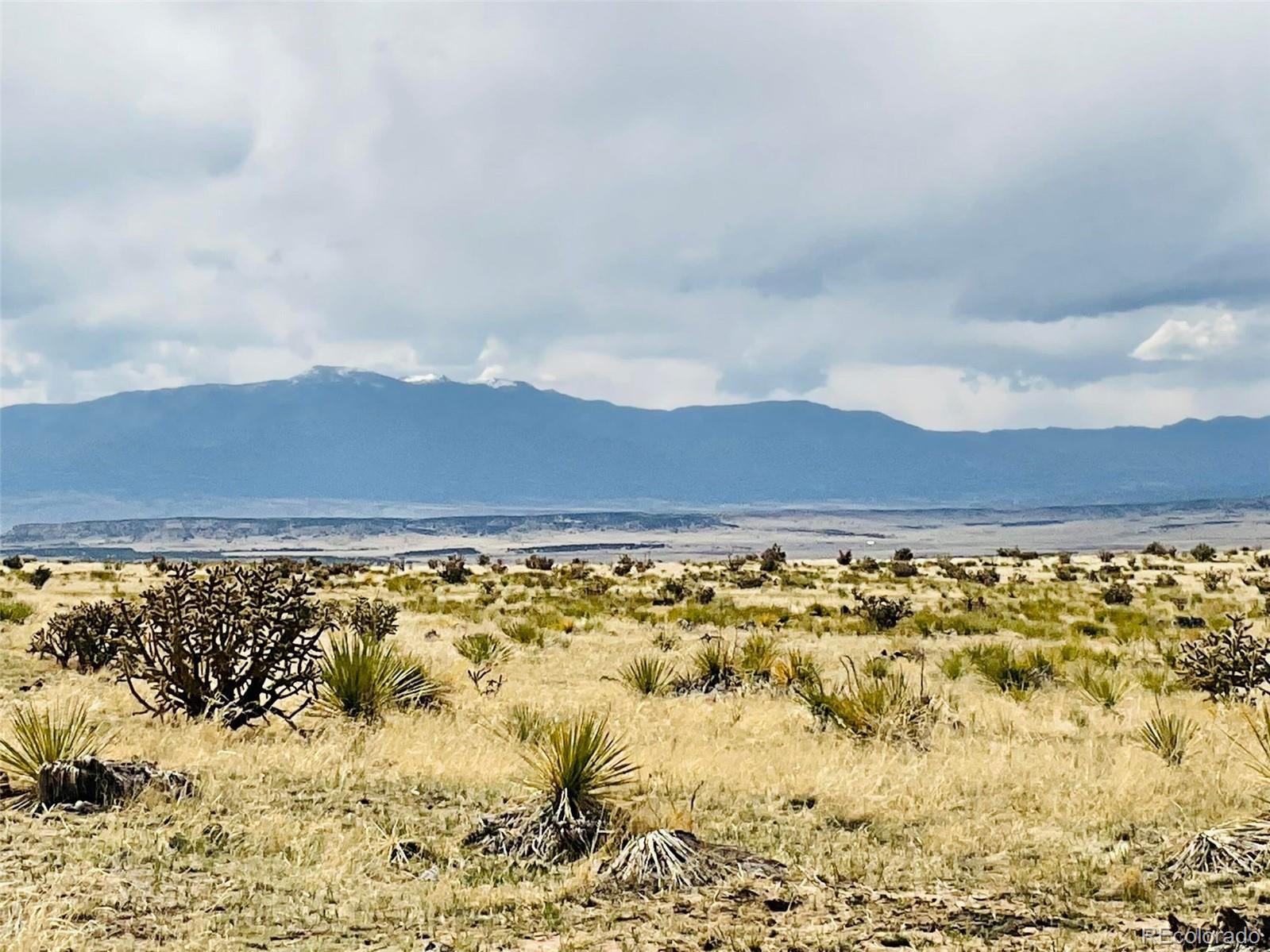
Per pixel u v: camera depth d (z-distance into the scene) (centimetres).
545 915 678
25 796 930
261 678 1395
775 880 749
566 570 6800
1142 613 3853
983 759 1211
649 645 2770
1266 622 3350
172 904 686
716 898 707
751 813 973
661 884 735
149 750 1172
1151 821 925
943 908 679
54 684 1720
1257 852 761
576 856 834
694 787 1070
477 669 2055
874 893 717
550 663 2323
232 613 1377
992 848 841
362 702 1444
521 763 1181
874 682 1545
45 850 781
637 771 1116
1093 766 1176
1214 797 991
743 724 1534
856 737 1369
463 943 627
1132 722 1526
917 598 4791
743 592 5194
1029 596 4888
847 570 7212
